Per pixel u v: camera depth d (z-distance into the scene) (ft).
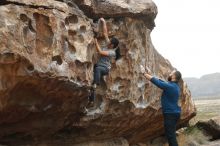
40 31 27.81
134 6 37.73
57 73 28.14
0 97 26.55
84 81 30.40
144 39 39.55
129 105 37.58
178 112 36.19
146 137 45.65
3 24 25.68
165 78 43.55
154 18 41.22
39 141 32.89
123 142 41.11
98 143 38.40
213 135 56.24
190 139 53.11
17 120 29.35
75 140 35.86
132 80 37.42
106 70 32.89
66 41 29.22
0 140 30.40
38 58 27.32
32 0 27.73
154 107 40.98
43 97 29.01
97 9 34.76
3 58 25.48
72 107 31.37
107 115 36.22
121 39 36.50
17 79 26.66
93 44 31.71
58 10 28.96
